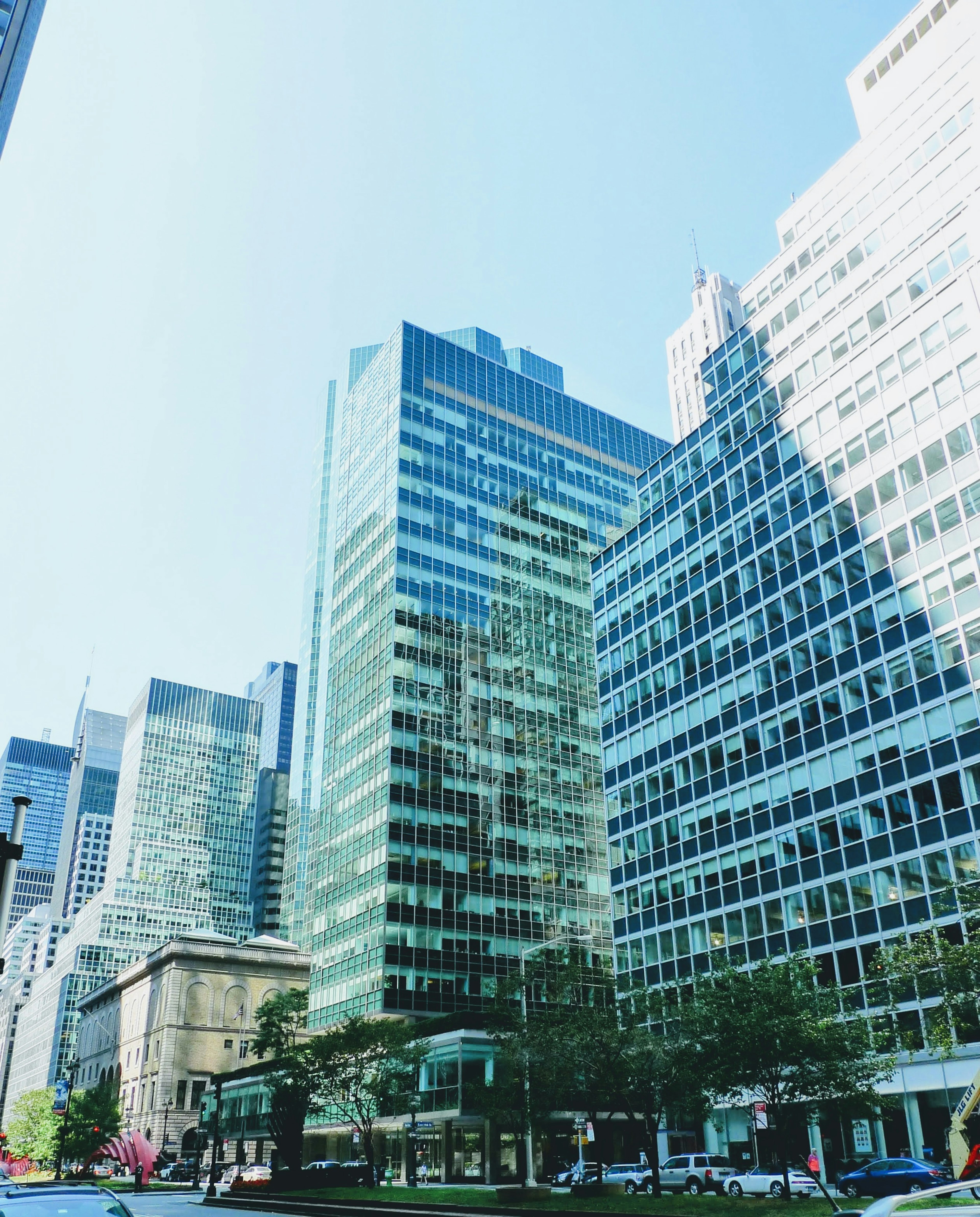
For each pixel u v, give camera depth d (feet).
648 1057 129.49
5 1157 385.29
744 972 132.16
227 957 444.14
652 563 237.66
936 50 224.12
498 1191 127.13
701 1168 156.87
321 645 646.33
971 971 105.50
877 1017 147.43
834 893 165.17
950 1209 21.50
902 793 157.38
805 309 214.90
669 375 631.56
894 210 201.46
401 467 395.55
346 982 333.83
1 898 42.70
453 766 356.38
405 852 329.72
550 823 374.84
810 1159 111.04
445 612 380.58
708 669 209.36
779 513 199.11
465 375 438.81
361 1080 175.83
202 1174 314.76
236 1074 360.48
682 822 206.18
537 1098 148.05
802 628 186.29
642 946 209.46
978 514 155.12
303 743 630.74
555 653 410.72
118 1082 450.71
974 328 164.04
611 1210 105.70
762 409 217.15
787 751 182.70
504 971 334.03
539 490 441.68
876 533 174.40
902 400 175.22
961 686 151.64
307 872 484.33
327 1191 162.09
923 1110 139.54
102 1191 46.03
